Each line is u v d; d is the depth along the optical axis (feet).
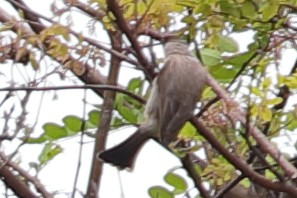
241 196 38.58
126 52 34.94
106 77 36.91
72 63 32.24
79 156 35.06
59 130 39.42
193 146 33.94
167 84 34.65
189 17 34.65
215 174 34.63
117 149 35.29
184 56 35.47
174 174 39.99
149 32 33.63
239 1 34.53
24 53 32.37
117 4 30.60
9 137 35.47
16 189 36.06
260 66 34.58
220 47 37.91
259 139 34.37
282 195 37.35
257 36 36.11
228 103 32.53
